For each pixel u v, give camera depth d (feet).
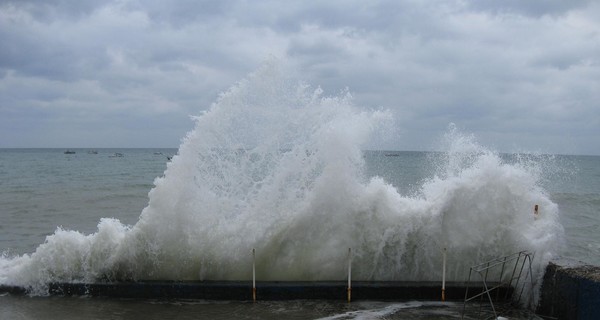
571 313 20.36
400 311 22.31
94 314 21.89
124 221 54.29
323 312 22.17
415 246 25.88
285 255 26.23
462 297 23.95
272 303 23.47
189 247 25.91
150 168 179.63
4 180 115.03
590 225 54.44
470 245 25.55
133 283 24.38
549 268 22.24
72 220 54.49
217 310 22.45
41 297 24.25
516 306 23.21
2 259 27.32
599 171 198.80
